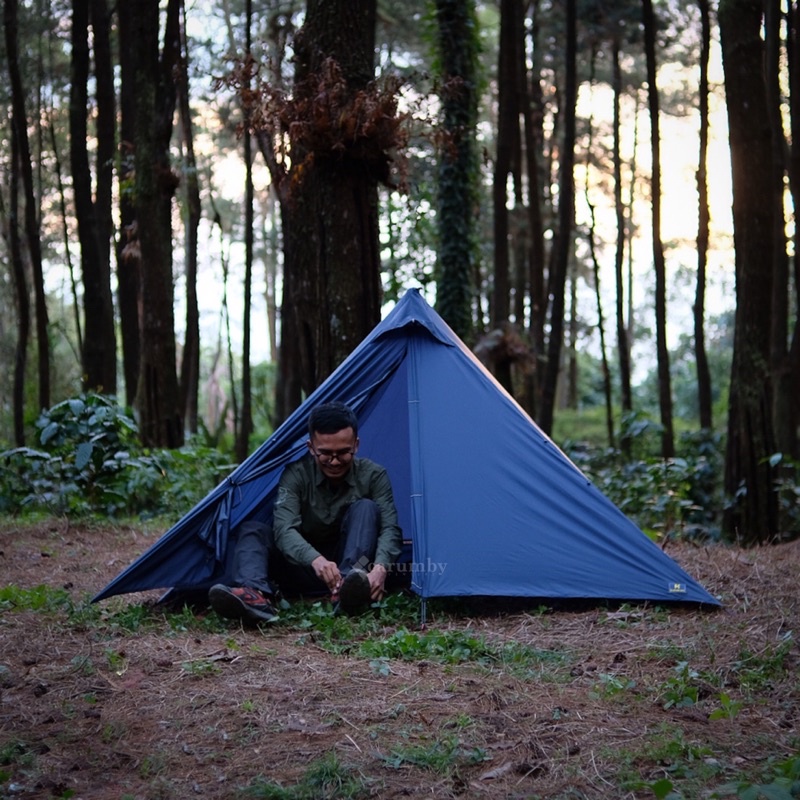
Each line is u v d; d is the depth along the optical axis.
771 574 5.45
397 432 5.42
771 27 12.12
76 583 5.87
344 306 8.11
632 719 3.31
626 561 4.90
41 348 14.68
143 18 11.12
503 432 5.19
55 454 9.28
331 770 2.86
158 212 11.28
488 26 23.98
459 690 3.61
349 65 7.99
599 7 19.84
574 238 29.14
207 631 4.59
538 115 23.12
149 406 11.23
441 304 15.21
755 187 8.34
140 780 2.90
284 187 8.27
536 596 4.85
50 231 27.11
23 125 14.39
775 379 12.52
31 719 3.36
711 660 3.91
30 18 19.06
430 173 15.89
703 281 15.65
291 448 5.14
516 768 2.91
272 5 19.72
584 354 40.66
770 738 3.11
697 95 25.50
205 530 4.98
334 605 4.82
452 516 5.01
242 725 3.29
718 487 11.64
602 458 13.51
